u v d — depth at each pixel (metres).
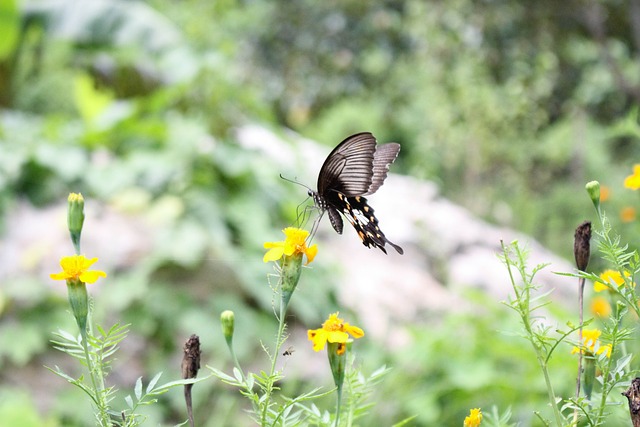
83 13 9.19
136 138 7.64
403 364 5.45
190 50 9.01
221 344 6.12
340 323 1.82
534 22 13.69
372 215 2.38
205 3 9.62
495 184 13.90
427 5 13.75
